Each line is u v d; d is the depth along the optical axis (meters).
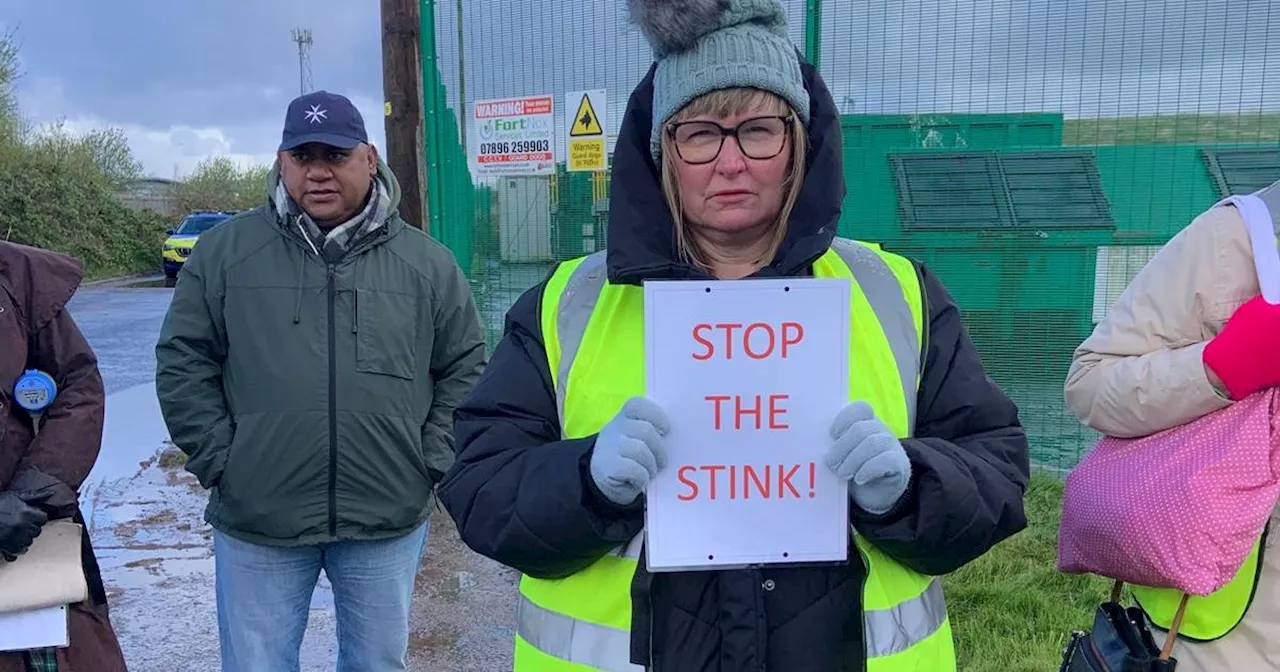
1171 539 1.58
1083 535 1.75
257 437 2.54
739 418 1.36
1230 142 4.48
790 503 1.37
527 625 1.54
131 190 34.19
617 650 1.43
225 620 2.64
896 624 1.45
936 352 1.52
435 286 2.76
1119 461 1.71
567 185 4.97
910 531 1.35
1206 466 1.56
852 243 1.63
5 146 24.16
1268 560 1.59
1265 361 1.50
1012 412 1.53
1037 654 3.28
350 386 2.57
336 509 2.58
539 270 5.10
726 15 1.46
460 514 1.47
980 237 4.79
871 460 1.27
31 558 2.12
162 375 2.59
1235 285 1.61
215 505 2.64
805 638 1.40
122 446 6.59
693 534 1.36
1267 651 1.60
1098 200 4.67
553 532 1.35
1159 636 1.76
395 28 4.88
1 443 2.20
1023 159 4.71
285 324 2.56
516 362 1.56
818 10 4.74
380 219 2.67
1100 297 4.77
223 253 2.62
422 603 3.93
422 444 2.75
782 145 1.49
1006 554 4.05
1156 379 1.62
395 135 4.96
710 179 1.48
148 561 4.43
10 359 2.20
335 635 3.69
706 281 1.36
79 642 2.23
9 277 2.25
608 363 1.48
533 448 1.45
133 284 24.05
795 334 1.37
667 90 1.49
